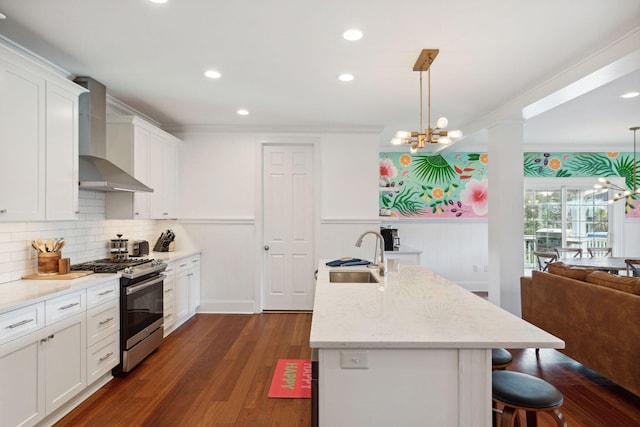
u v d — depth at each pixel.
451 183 6.82
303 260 5.40
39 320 2.30
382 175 6.79
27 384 2.21
